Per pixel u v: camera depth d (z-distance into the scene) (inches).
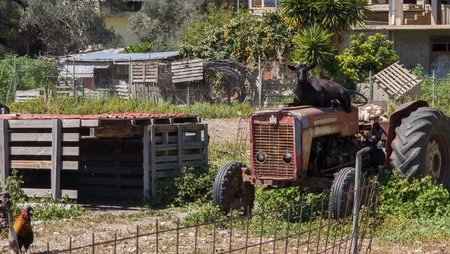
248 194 642.2
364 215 513.0
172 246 533.6
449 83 1392.7
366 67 1544.0
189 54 1772.9
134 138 749.3
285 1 1535.4
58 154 711.1
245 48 1702.8
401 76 1405.0
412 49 1772.9
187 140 762.8
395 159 647.1
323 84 634.8
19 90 1670.8
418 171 641.0
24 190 724.0
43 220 646.5
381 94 1393.9
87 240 563.5
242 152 953.5
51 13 2508.6
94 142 758.5
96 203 740.0
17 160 724.7
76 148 709.3
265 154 611.2
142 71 1681.8
